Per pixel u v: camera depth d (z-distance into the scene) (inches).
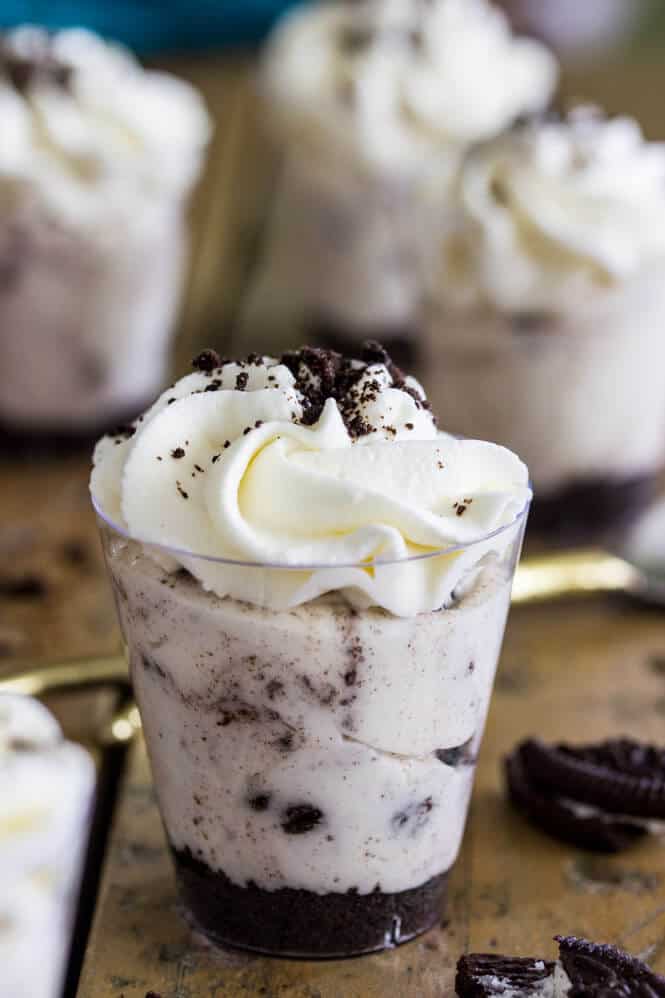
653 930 11.6
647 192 15.7
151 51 29.5
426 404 11.5
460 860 12.2
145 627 10.9
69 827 10.3
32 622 14.8
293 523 10.6
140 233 16.6
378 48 19.8
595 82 28.2
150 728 11.3
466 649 10.8
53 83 16.7
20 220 16.2
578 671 14.1
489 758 13.1
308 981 11.3
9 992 10.2
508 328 15.6
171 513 10.7
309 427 10.9
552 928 11.6
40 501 16.7
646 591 14.7
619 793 12.2
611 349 15.6
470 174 15.8
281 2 30.3
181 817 11.3
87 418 17.3
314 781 10.9
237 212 24.1
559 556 15.0
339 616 10.5
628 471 16.2
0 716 10.7
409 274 19.4
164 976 11.3
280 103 20.3
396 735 10.8
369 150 19.2
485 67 20.4
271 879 11.2
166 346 18.0
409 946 11.5
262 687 10.6
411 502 10.7
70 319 16.7
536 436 16.0
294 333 20.4
